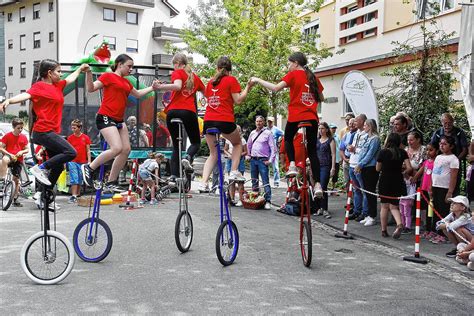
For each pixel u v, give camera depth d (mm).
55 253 6117
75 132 12445
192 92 7066
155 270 6637
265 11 20734
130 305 5316
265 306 5340
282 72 19844
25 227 9250
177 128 7027
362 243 8656
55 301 5422
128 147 7125
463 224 7324
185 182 7320
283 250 7930
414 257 7438
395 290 5988
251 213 11562
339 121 20406
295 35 19953
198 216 10719
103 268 6703
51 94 6164
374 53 17719
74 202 12531
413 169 9031
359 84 11758
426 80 12188
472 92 10000
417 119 12133
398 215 8797
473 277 6629
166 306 5297
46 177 6070
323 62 21203
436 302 5578
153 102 14789
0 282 6078
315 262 7238
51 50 41719
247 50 19875
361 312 5219
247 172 20734
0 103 5727
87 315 5023
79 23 41281
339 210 11812
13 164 11555
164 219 10172
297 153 9352
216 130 6770
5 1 44375
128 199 11766
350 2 19203
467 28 10125
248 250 7855
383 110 12797
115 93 6824
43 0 41938
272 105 20391
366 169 9922
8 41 46031
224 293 5754
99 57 10062
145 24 45062
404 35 16078
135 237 8516
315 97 6582
